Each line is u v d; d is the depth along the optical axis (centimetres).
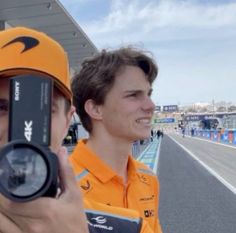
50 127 76
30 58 96
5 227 72
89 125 206
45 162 70
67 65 108
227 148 3894
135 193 204
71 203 79
